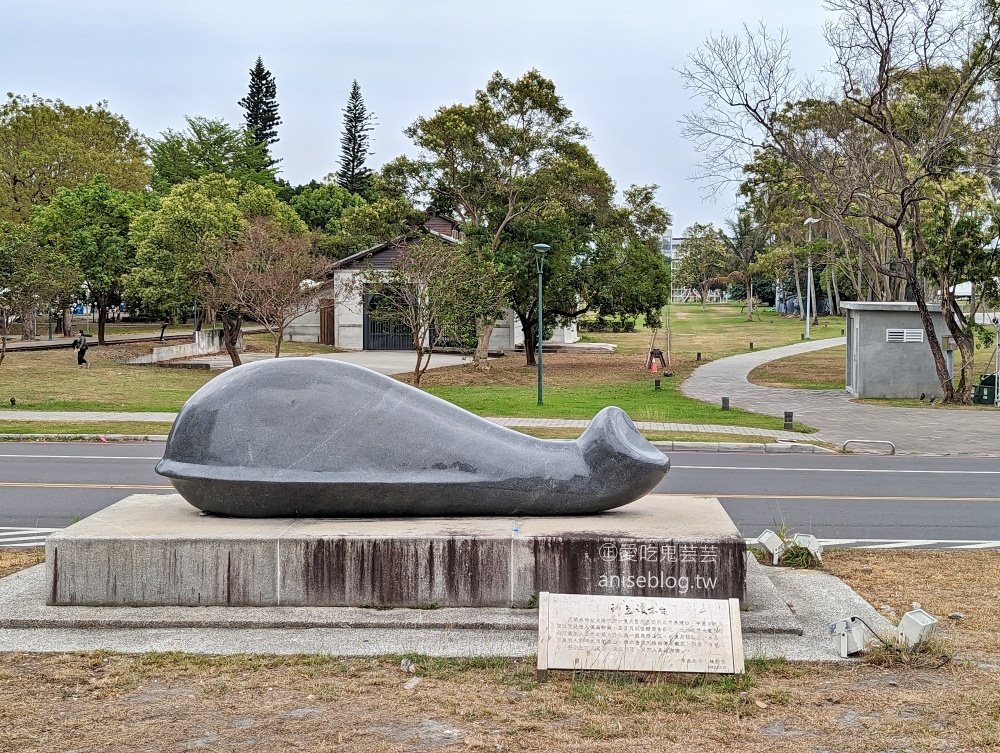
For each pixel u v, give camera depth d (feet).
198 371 106.22
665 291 123.95
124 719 16.71
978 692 18.04
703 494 41.47
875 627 22.12
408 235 110.22
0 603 23.20
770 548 28.78
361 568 22.67
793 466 51.29
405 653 20.04
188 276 101.96
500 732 16.12
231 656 19.88
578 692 17.80
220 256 94.79
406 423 24.63
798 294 248.11
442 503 24.21
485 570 22.62
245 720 16.66
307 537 22.72
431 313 89.92
